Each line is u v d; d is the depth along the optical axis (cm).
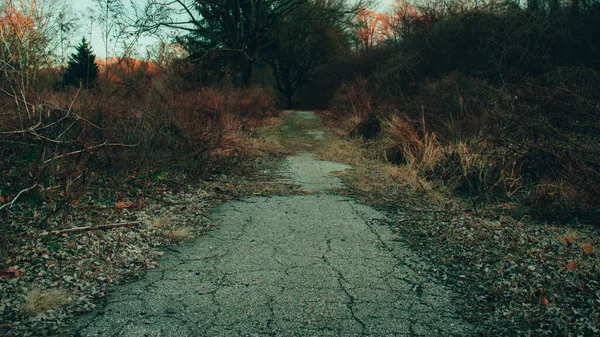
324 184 754
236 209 579
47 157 533
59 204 483
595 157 598
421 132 997
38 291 307
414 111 1119
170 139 755
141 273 366
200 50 2089
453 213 569
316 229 500
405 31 2222
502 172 664
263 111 1903
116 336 268
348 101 1778
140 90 1006
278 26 2830
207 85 1639
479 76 1321
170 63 1552
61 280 338
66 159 559
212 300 320
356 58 3109
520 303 319
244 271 376
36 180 493
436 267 391
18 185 504
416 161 855
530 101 855
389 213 575
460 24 1544
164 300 318
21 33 843
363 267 389
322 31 3397
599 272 356
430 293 338
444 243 454
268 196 657
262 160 986
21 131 483
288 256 414
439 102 1075
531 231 478
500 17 1477
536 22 1384
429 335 278
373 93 1734
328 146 1212
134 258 394
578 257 394
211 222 519
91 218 479
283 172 859
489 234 470
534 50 1320
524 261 391
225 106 1323
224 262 396
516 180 658
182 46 1984
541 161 661
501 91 962
